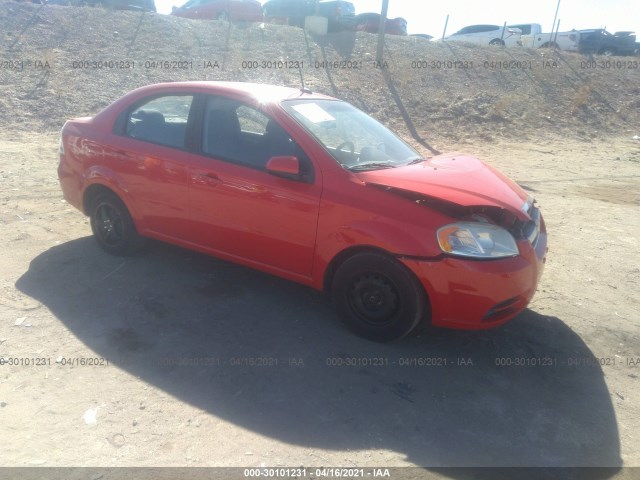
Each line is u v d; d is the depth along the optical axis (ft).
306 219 13.41
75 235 19.30
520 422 10.98
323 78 53.72
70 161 17.75
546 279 18.06
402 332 12.96
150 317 14.14
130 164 16.25
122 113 16.85
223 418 10.68
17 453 9.53
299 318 14.44
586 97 60.49
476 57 66.49
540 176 35.22
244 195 14.21
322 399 11.34
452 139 46.78
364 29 76.02
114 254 17.58
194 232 15.53
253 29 62.39
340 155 13.92
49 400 10.92
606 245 21.65
